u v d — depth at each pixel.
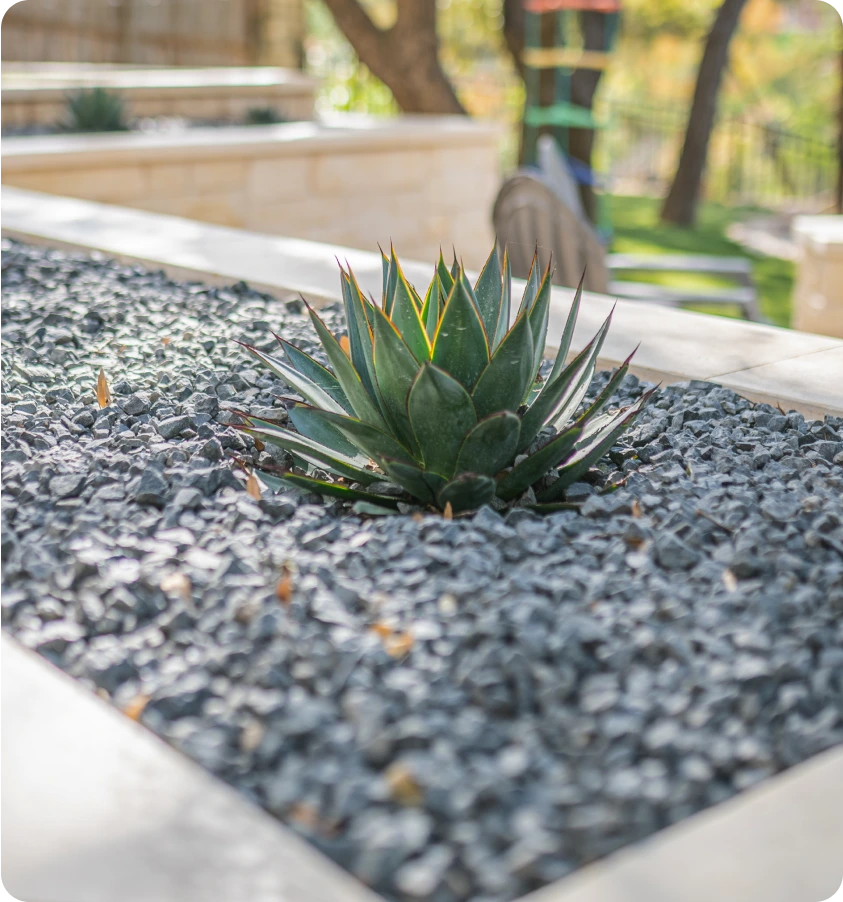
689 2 23.56
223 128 12.52
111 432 3.21
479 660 1.86
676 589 2.15
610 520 2.55
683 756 1.65
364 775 1.59
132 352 4.07
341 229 10.53
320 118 14.05
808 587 2.15
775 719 1.75
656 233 14.73
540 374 3.83
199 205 9.43
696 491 2.70
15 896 1.34
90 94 11.05
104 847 1.43
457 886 1.40
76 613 2.10
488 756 1.65
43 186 8.48
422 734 1.64
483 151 11.65
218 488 2.76
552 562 2.30
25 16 16.17
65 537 2.42
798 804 1.51
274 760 1.65
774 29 27.81
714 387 3.64
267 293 5.05
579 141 13.00
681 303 6.91
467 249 11.79
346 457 3.06
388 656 1.89
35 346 4.12
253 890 1.36
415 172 10.99
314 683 1.83
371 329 2.88
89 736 1.66
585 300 4.89
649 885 1.35
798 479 2.83
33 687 1.80
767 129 19.69
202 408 3.38
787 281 11.55
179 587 2.16
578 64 10.50
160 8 16.61
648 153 24.42
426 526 2.46
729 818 1.48
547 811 1.52
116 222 6.59
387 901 1.39
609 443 2.81
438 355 2.73
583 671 1.87
